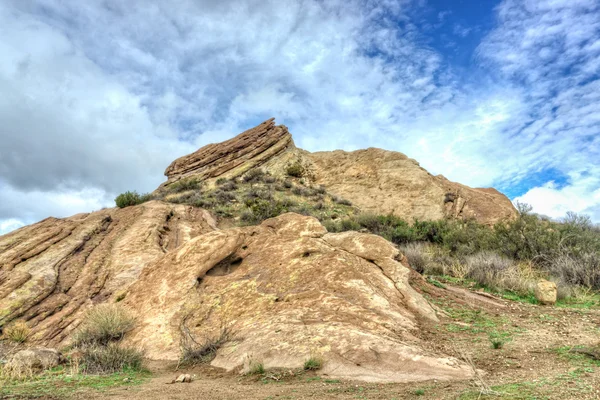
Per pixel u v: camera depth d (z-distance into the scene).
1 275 13.10
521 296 10.90
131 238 17.73
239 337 7.82
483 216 28.98
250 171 37.09
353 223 24.64
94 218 20.14
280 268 10.36
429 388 4.85
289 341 6.90
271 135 42.78
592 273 11.98
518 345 6.82
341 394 4.85
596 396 3.89
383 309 8.41
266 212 26.33
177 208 24.34
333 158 39.84
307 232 12.09
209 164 39.09
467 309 9.45
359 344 6.41
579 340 6.92
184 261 11.11
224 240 11.62
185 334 8.70
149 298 10.36
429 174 33.91
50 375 6.73
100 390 5.53
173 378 6.52
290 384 5.54
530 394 4.07
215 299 9.74
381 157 37.06
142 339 8.91
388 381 5.39
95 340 8.85
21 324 10.34
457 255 17.55
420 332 7.70
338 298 8.64
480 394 4.19
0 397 4.94
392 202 31.36
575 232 15.12
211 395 5.12
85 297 12.70
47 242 16.06
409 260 14.10
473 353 6.46
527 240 15.38
